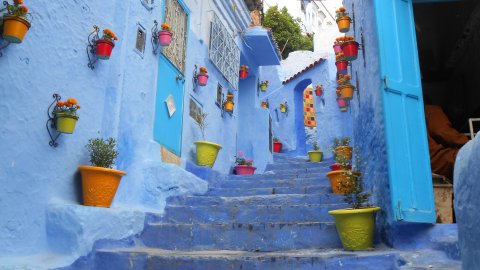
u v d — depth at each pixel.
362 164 5.02
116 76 4.65
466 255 2.08
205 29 7.57
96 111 4.33
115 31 4.76
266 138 10.08
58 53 3.81
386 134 3.82
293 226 4.32
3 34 3.02
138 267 3.73
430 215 3.71
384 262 3.38
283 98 14.33
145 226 4.59
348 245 3.83
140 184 4.96
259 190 6.05
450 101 7.27
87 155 4.14
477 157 1.94
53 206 3.60
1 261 3.04
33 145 3.46
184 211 5.02
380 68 4.00
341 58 5.71
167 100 5.86
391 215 3.71
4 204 3.16
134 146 4.91
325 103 12.11
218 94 7.99
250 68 10.40
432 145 4.93
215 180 6.64
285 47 17.50
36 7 3.55
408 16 4.34
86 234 3.62
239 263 3.58
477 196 1.94
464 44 6.73
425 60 7.33
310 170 8.15
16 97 3.30
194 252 4.11
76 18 4.09
